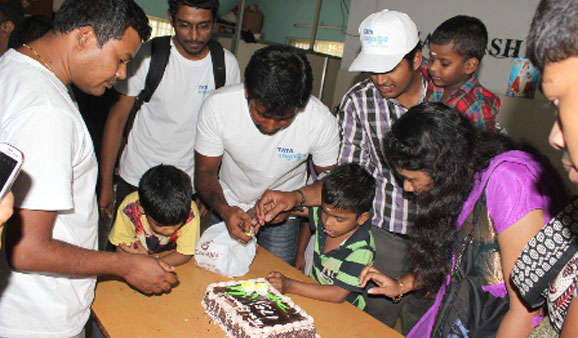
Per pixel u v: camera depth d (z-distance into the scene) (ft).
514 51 12.46
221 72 7.18
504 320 4.16
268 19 34.27
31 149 3.04
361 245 5.71
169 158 7.33
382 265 6.84
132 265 3.92
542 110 11.17
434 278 4.94
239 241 5.53
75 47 3.41
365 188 5.52
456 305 4.66
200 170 6.38
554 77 2.00
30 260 3.18
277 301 4.76
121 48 3.51
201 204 7.80
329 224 5.60
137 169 7.38
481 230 4.32
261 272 5.66
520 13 12.29
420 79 6.19
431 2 14.05
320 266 6.08
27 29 4.86
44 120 3.10
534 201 3.88
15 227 3.10
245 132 5.86
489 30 12.88
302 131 5.96
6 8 8.18
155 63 6.66
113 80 3.70
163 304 4.70
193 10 6.28
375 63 5.49
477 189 4.23
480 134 4.47
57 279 3.62
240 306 4.51
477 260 4.48
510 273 4.02
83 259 3.51
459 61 6.05
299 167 6.69
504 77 12.71
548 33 1.92
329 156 6.48
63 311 3.70
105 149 7.30
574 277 2.73
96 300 4.60
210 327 4.43
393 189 6.54
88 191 3.79
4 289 3.52
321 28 30.50
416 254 4.91
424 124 4.09
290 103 4.69
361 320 4.93
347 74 16.05
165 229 5.41
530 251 3.61
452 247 4.71
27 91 3.17
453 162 4.10
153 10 29.91
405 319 6.56
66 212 3.60
